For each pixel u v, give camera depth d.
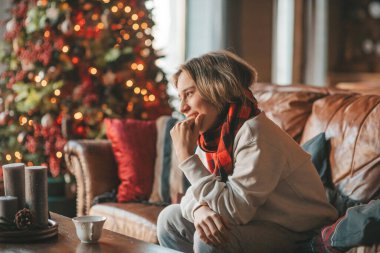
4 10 3.98
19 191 1.78
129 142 2.95
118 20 3.60
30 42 3.52
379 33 8.42
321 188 1.85
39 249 1.62
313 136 2.43
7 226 1.72
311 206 1.82
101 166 2.94
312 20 7.14
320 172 2.28
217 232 1.70
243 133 1.74
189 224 1.93
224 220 1.72
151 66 3.69
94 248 1.64
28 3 3.56
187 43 5.67
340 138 2.29
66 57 3.46
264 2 6.21
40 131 3.46
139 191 2.86
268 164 1.71
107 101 3.49
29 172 1.74
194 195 1.76
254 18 6.13
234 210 1.70
